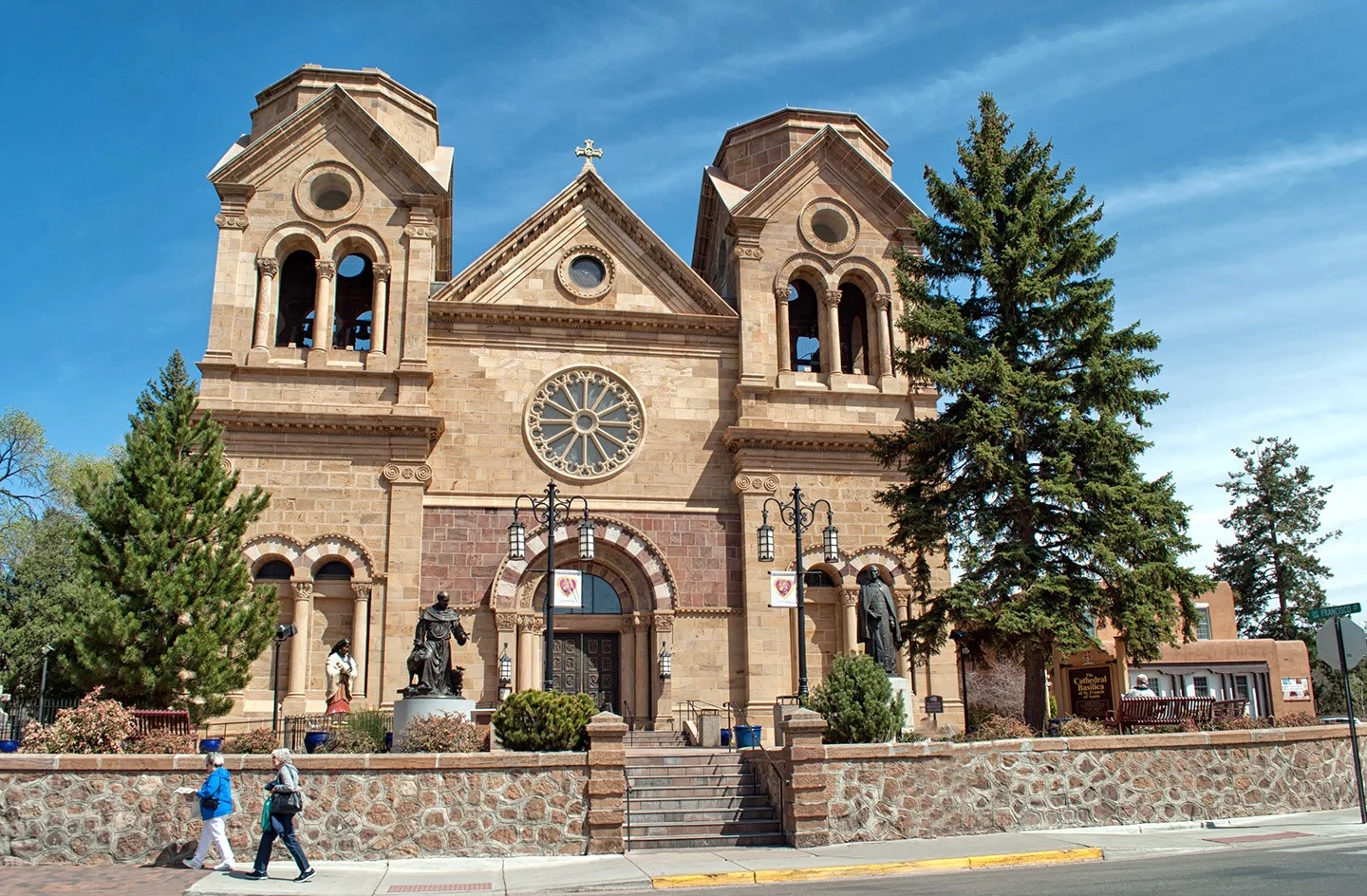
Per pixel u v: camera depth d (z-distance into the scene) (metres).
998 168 32.44
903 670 37.31
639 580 37.69
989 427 29.16
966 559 29.61
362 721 27.44
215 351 36.53
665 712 35.94
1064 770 23.95
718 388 39.81
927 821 22.83
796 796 22.27
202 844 19.59
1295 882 15.21
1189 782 24.61
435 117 43.25
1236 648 40.88
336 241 38.50
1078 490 29.02
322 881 18.61
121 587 28.02
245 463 35.66
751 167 44.38
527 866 20.25
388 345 37.66
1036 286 30.50
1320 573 61.78
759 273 40.62
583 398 38.91
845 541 38.12
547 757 21.70
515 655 36.00
